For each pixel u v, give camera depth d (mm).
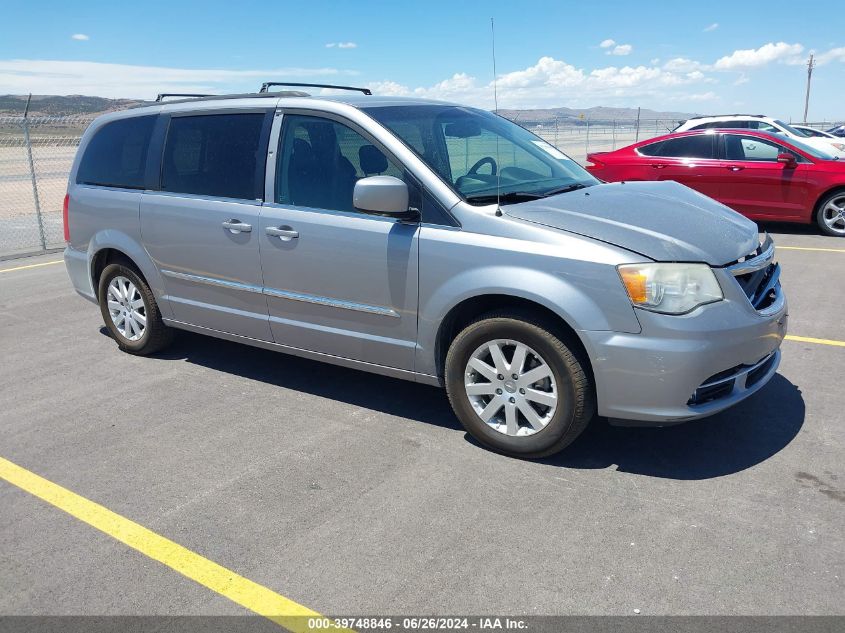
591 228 3410
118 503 3383
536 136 5016
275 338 4527
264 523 3164
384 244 3834
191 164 4766
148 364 5348
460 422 4117
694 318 3215
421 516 3168
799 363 4934
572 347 3398
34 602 2699
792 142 10398
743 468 3514
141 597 2705
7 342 5980
